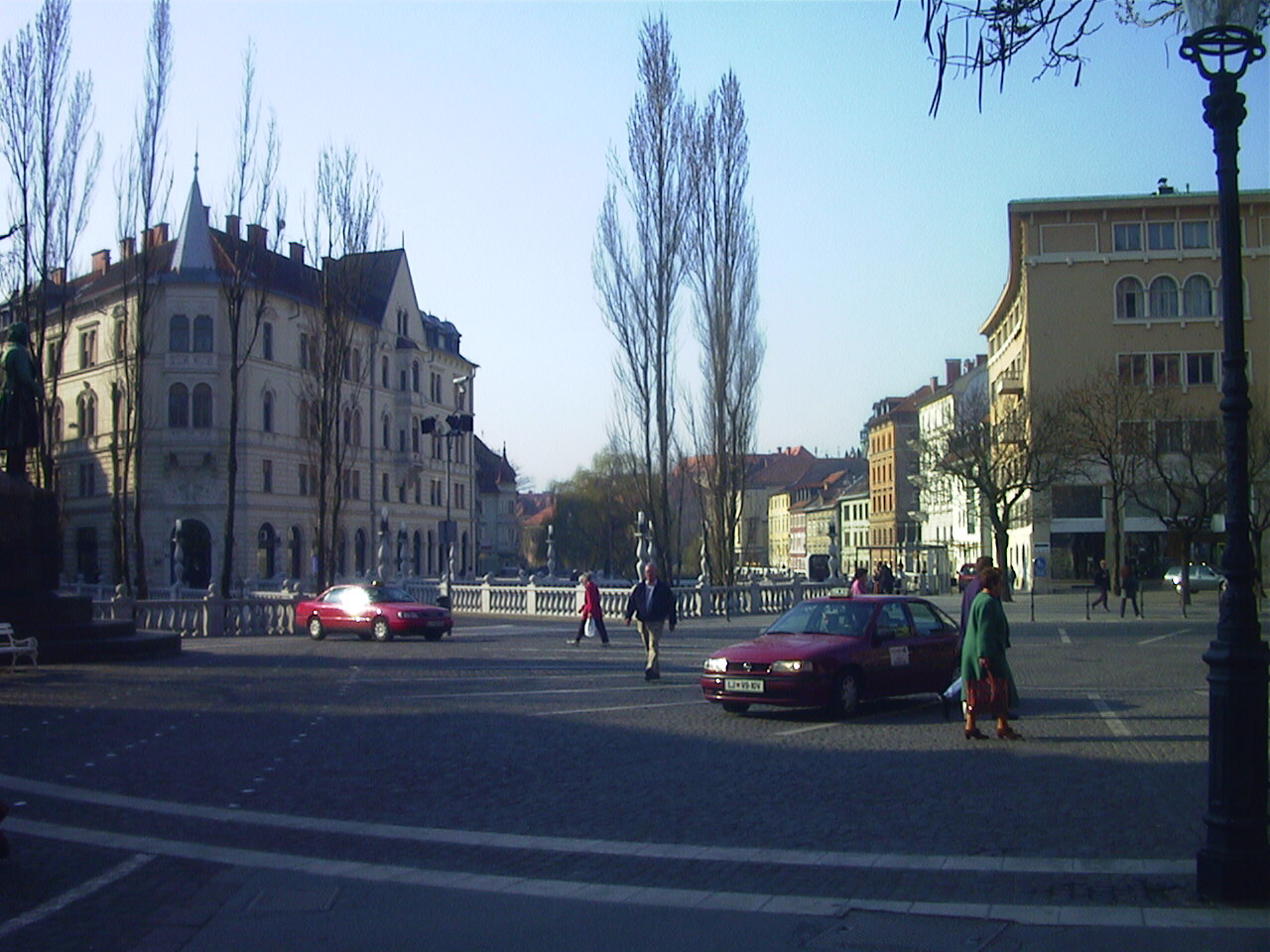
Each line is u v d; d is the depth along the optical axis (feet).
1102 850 26.63
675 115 133.80
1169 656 81.87
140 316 158.51
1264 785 22.40
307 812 31.60
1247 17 22.54
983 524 263.49
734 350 139.85
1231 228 22.71
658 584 65.98
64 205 149.28
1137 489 171.94
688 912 22.22
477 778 36.37
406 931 21.20
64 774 37.24
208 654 88.22
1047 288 211.00
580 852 27.09
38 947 20.33
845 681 49.78
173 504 215.51
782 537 537.24
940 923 21.31
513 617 144.97
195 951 20.18
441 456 290.97
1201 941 20.04
